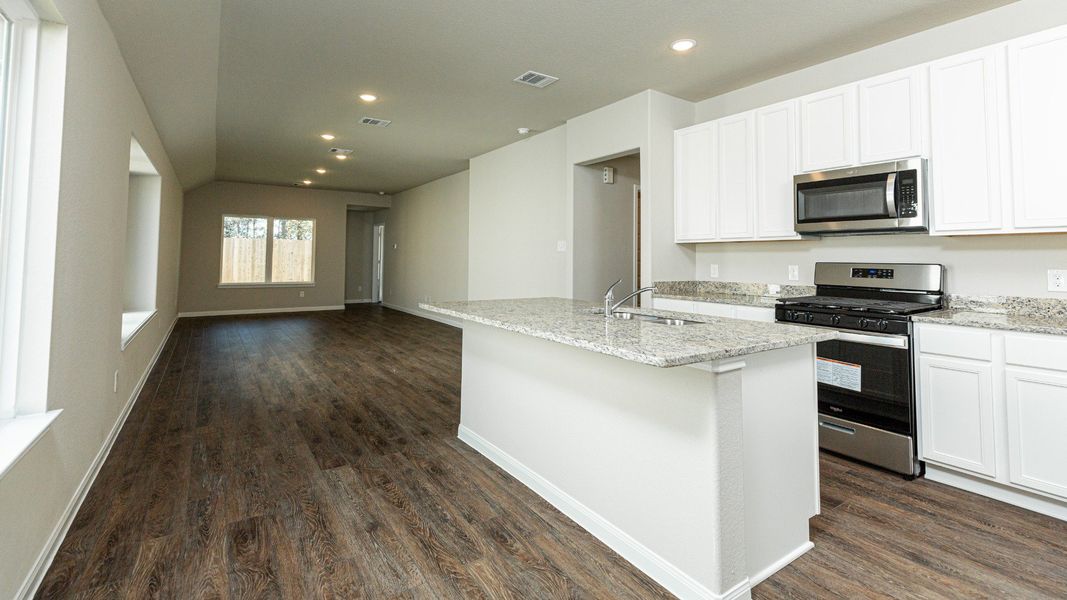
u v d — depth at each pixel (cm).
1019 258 262
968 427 234
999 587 168
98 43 238
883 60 318
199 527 202
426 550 189
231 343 621
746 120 359
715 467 154
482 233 661
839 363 281
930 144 268
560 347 221
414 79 388
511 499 231
